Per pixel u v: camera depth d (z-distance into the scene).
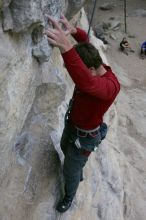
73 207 4.21
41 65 3.76
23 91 3.17
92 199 5.08
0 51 2.65
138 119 10.23
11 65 2.82
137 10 18.00
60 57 5.17
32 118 3.90
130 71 13.67
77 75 2.85
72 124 3.40
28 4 2.71
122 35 15.86
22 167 3.55
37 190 3.65
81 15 7.46
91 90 2.93
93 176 5.29
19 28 2.78
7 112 2.88
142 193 7.24
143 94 12.01
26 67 3.16
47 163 3.82
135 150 8.59
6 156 3.16
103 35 15.56
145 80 13.24
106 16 17.38
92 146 3.43
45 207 3.68
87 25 8.80
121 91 11.59
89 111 3.25
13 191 3.40
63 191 3.96
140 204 6.93
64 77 5.31
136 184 7.36
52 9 3.21
